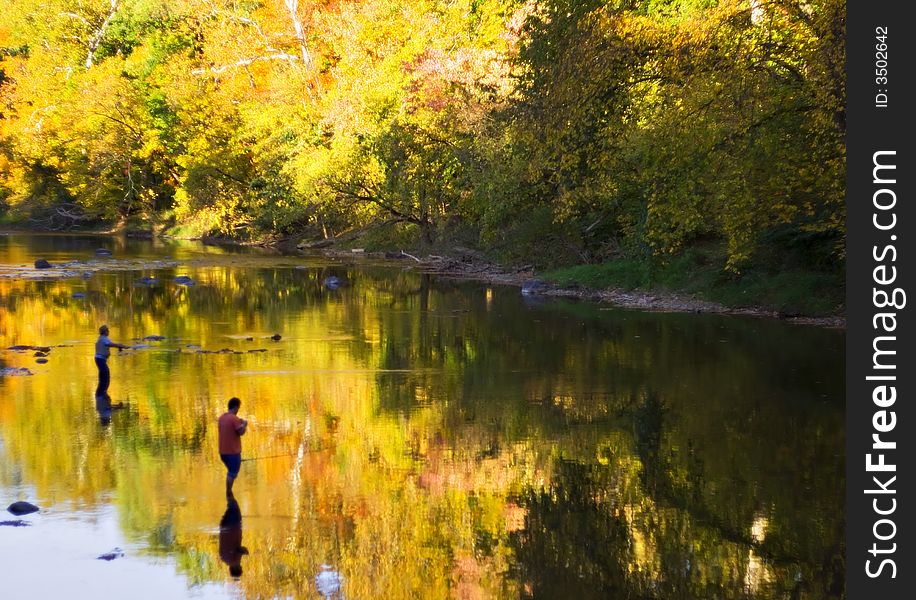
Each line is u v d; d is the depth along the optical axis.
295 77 64.62
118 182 84.75
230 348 26.80
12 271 48.78
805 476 15.05
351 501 13.98
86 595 10.64
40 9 91.88
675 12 31.86
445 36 57.06
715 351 25.92
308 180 57.97
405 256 58.91
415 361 25.08
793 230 31.27
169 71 76.12
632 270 39.94
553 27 30.33
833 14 22.98
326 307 36.34
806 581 11.34
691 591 10.97
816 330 29.08
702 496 14.24
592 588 11.10
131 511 13.34
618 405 20.00
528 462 16.05
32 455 15.95
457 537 12.66
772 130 26.20
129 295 39.47
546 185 41.53
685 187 27.59
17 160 88.06
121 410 19.19
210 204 73.19
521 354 26.06
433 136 51.53
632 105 29.08
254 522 13.02
